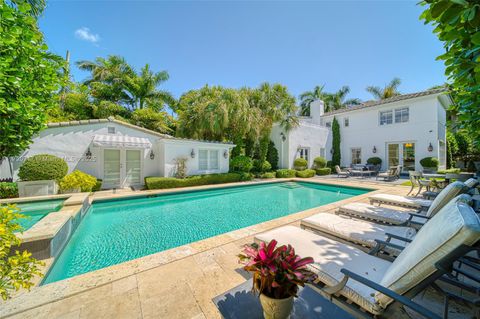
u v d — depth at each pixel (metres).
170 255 4.14
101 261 5.06
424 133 18.31
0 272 2.13
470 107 3.53
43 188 9.42
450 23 2.01
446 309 2.15
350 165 22.88
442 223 1.95
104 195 10.74
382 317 2.11
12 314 2.59
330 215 5.33
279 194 13.41
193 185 13.89
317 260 2.95
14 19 4.22
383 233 4.16
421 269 1.83
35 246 4.05
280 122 20.19
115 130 13.36
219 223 7.84
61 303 2.79
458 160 22.42
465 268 3.49
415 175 10.52
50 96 5.79
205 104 16.47
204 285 3.21
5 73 4.19
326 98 34.81
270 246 1.89
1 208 2.40
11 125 4.91
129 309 2.70
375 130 21.62
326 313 2.08
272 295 1.80
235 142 18.47
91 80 22.55
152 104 24.05
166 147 13.79
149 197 11.41
